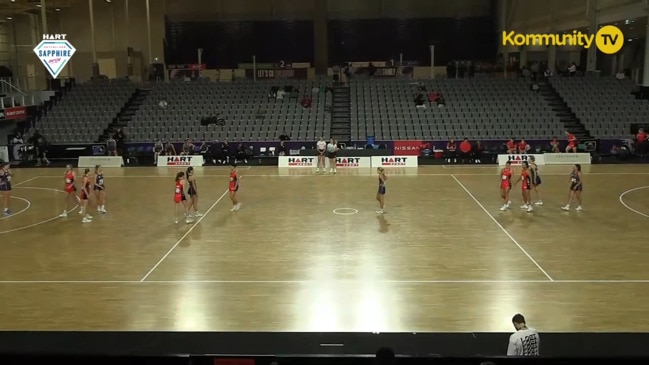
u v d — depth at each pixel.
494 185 22.61
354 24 40.69
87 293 11.39
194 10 40.75
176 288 11.61
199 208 19.12
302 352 8.55
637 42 38.84
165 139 30.98
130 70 39.50
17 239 15.62
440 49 41.00
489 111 32.06
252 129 31.38
